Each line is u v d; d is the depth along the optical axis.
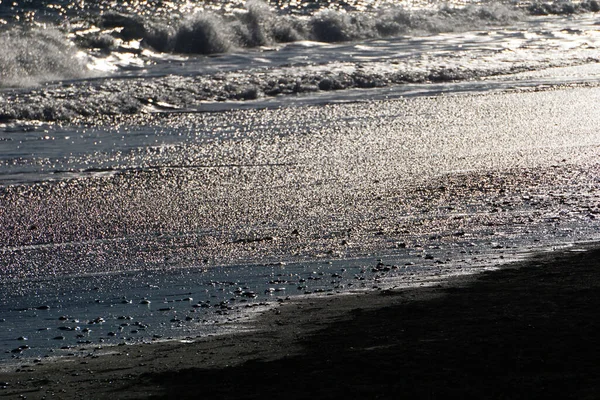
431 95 31.11
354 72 35.03
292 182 19.66
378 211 17.23
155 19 45.19
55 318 11.61
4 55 33.25
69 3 52.28
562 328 9.46
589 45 44.59
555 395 7.54
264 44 44.94
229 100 30.42
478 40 46.81
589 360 8.40
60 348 10.37
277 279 13.18
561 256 13.72
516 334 9.31
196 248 14.98
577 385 7.74
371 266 13.74
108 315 11.69
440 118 26.97
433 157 21.97
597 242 14.80
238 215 17.06
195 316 11.52
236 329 10.79
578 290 11.28
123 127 26.00
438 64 37.62
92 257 14.49
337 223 16.44
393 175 20.23
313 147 23.27
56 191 18.77
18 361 9.90
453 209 17.30
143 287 12.95
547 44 44.94
